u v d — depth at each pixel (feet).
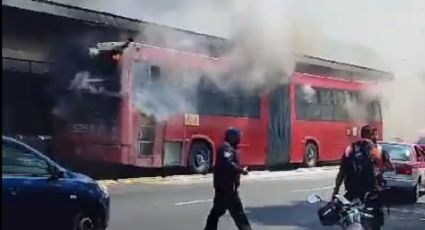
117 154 46.26
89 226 23.57
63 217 22.45
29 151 21.76
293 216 33.32
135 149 47.06
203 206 35.86
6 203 20.43
